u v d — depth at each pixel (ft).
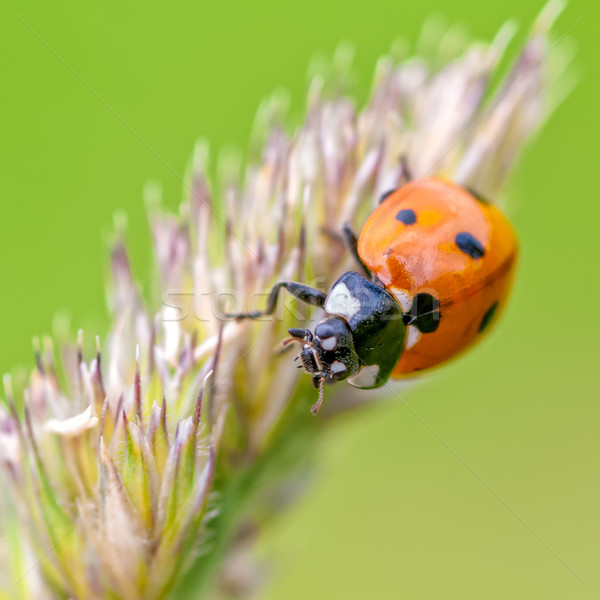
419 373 0.33
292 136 0.32
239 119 0.39
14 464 0.32
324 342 0.32
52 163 0.38
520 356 0.39
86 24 0.38
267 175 0.32
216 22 0.39
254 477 0.33
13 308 0.37
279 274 0.32
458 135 0.33
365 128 0.33
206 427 0.32
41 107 0.38
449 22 0.39
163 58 0.39
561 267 0.39
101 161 0.38
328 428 0.33
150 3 0.39
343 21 0.39
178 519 0.32
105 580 0.32
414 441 0.38
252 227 0.32
